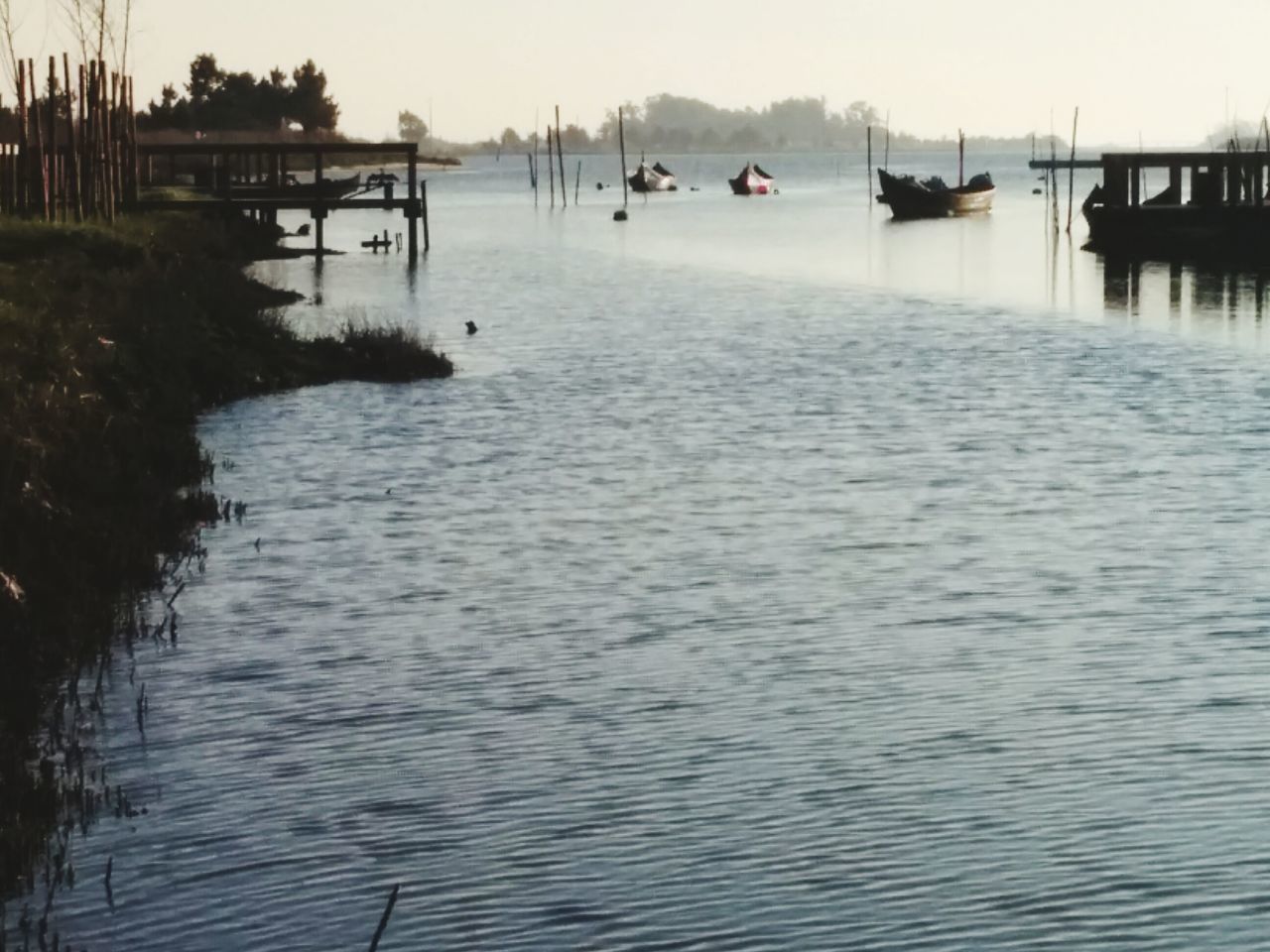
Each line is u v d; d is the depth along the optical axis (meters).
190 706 15.68
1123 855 11.91
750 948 10.70
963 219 128.50
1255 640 17.23
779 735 14.55
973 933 10.80
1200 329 49.22
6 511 20.38
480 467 28.08
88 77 67.19
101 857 12.30
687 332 49.94
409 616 18.78
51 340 30.53
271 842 12.50
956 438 30.58
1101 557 21.09
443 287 66.62
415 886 11.73
